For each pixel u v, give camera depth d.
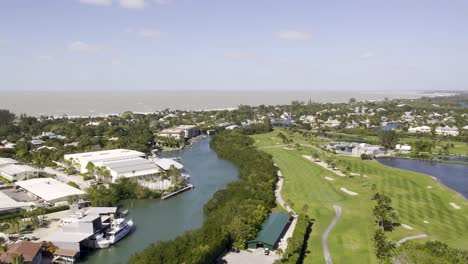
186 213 147.12
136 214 146.38
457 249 99.56
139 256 95.56
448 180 199.62
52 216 141.12
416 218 136.00
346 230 123.88
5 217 135.50
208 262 96.94
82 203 149.62
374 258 102.88
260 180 169.12
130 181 175.62
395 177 198.25
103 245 115.00
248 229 111.75
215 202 144.62
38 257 101.75
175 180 180.25
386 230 123.88
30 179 182.38
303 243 110.38
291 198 160.12
